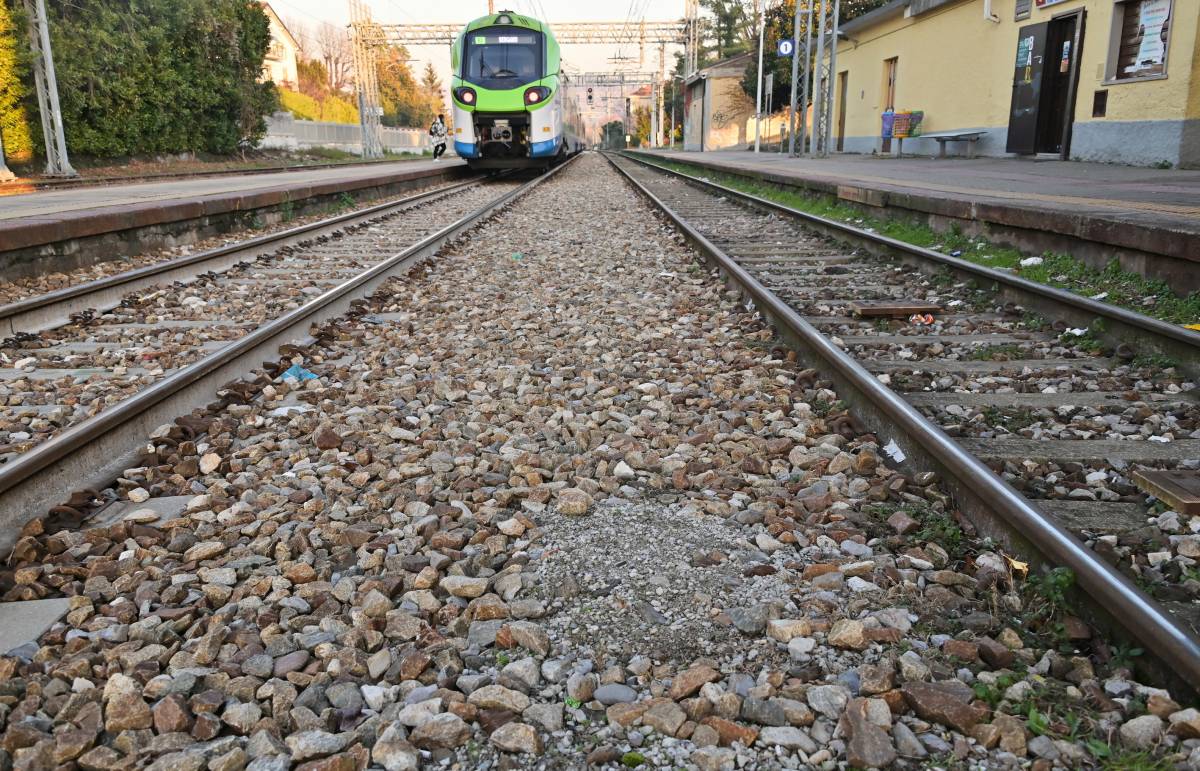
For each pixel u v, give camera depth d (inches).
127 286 310.0
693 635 100.6
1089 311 221.8
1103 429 157.8
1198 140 546.0
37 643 101.1
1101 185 427.8
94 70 1207.6
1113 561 112.5
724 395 186.4
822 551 118.8
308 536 126.1
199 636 102.3
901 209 431.8
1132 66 606.5
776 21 1705.2
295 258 403.2
